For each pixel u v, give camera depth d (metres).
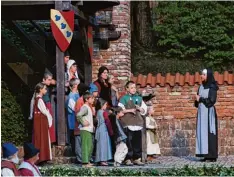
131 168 19.20
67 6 22.98
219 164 20.61
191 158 25.36
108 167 19.92
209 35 33.31
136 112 21.62
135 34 35.25
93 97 21.11
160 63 32.66
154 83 28.20
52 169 18.75
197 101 23.42
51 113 21.92
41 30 28.62
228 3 33.66
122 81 29.27
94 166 20.58
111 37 29.27
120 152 20.94
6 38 27.84
